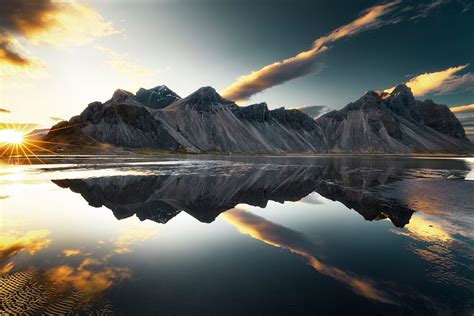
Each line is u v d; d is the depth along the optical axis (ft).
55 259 42.32
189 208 84.23
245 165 285.23
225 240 53.57
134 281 35.65
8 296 31.27
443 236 56.49
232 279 36.73
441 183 138.00
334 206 88.69
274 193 115.03
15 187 116.37
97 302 30.35
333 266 41.63
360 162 374.02
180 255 45.29
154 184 131.95
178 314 28.25
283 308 29.84
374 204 90.02
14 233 55.47
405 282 36.58
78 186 120.78
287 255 45.96
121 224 63.93
